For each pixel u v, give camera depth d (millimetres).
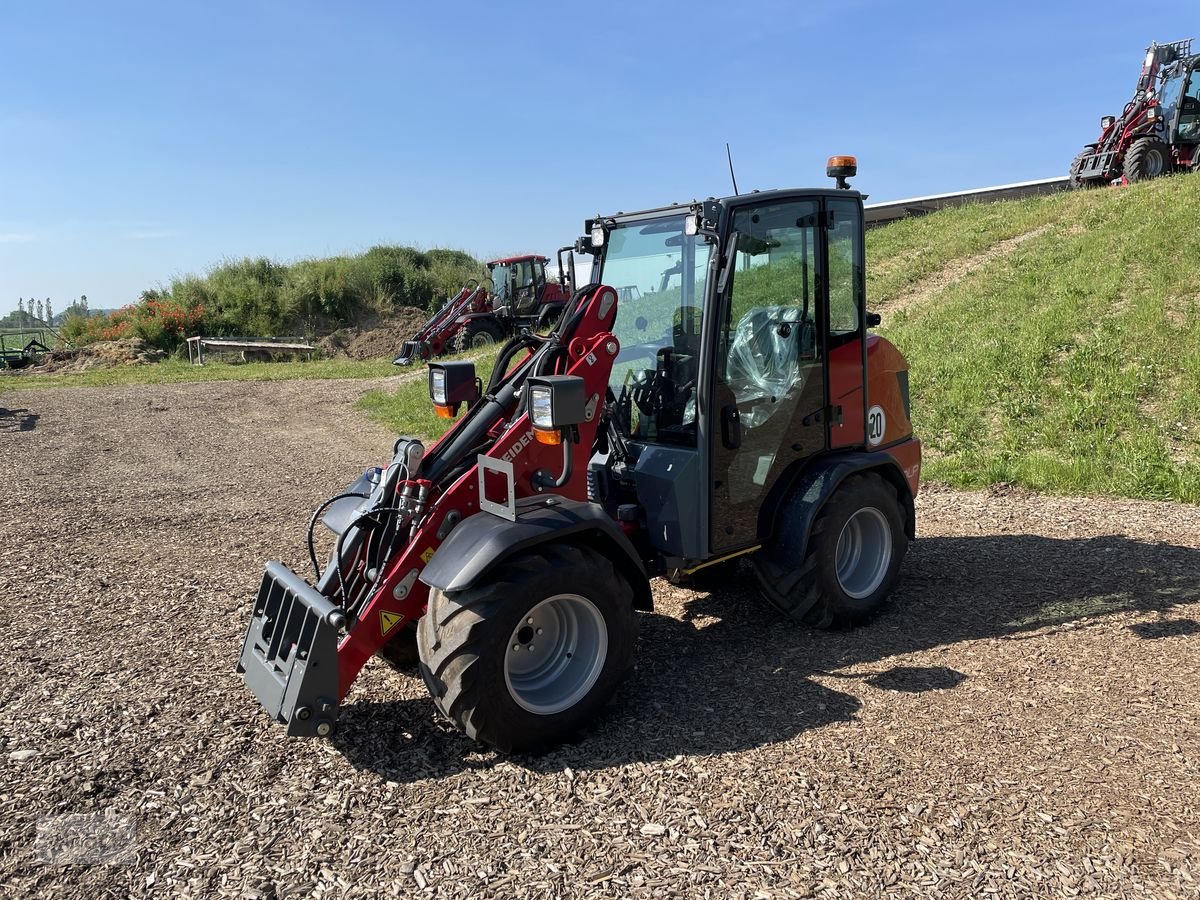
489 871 2793
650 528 4324
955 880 2697
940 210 20938
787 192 4375
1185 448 7785
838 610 4691
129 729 3748
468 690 3303
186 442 11953
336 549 3861
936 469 8062
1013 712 3756
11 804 3188
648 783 3279
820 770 3328
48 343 30219
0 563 6223
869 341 5207
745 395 4375
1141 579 5355
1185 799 3090
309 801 3209
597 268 4812
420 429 12375
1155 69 17750
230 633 4887
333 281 31281
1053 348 10141
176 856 2896
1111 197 15812
